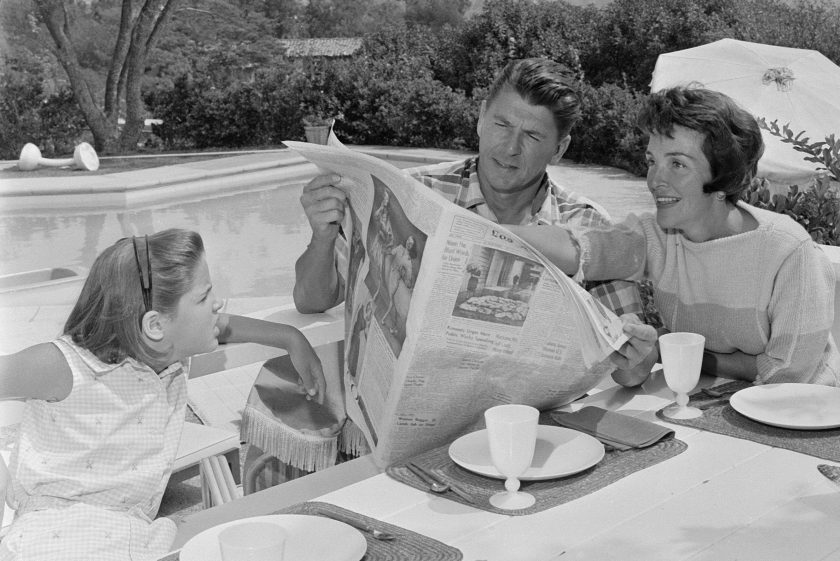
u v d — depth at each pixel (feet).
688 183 5.47
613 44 48.83
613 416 5.04
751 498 4.04
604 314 4.62
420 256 4.53
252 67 68.74
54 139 58.18
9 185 37.58
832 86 13.67
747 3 42.04
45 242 29.04
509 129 6.44
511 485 4.14
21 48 62.54
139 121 59.36
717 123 5.29
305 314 8.03
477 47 55.16
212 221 32.09
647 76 47.44
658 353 6.02
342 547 3.68
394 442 5.06
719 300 5.81
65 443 4.82
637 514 3.93
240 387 12.85
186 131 58.08
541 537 3.76
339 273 7.30
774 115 13.24
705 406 5.28
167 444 5.14
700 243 5.74
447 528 3.90
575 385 5.20
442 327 4.62
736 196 5.72
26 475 4.76
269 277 22.52
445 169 7.15
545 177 7.09
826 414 4.88
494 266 4.51
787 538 3.66
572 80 6.56
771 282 5.58
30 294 14.84
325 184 5.90
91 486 4.81
